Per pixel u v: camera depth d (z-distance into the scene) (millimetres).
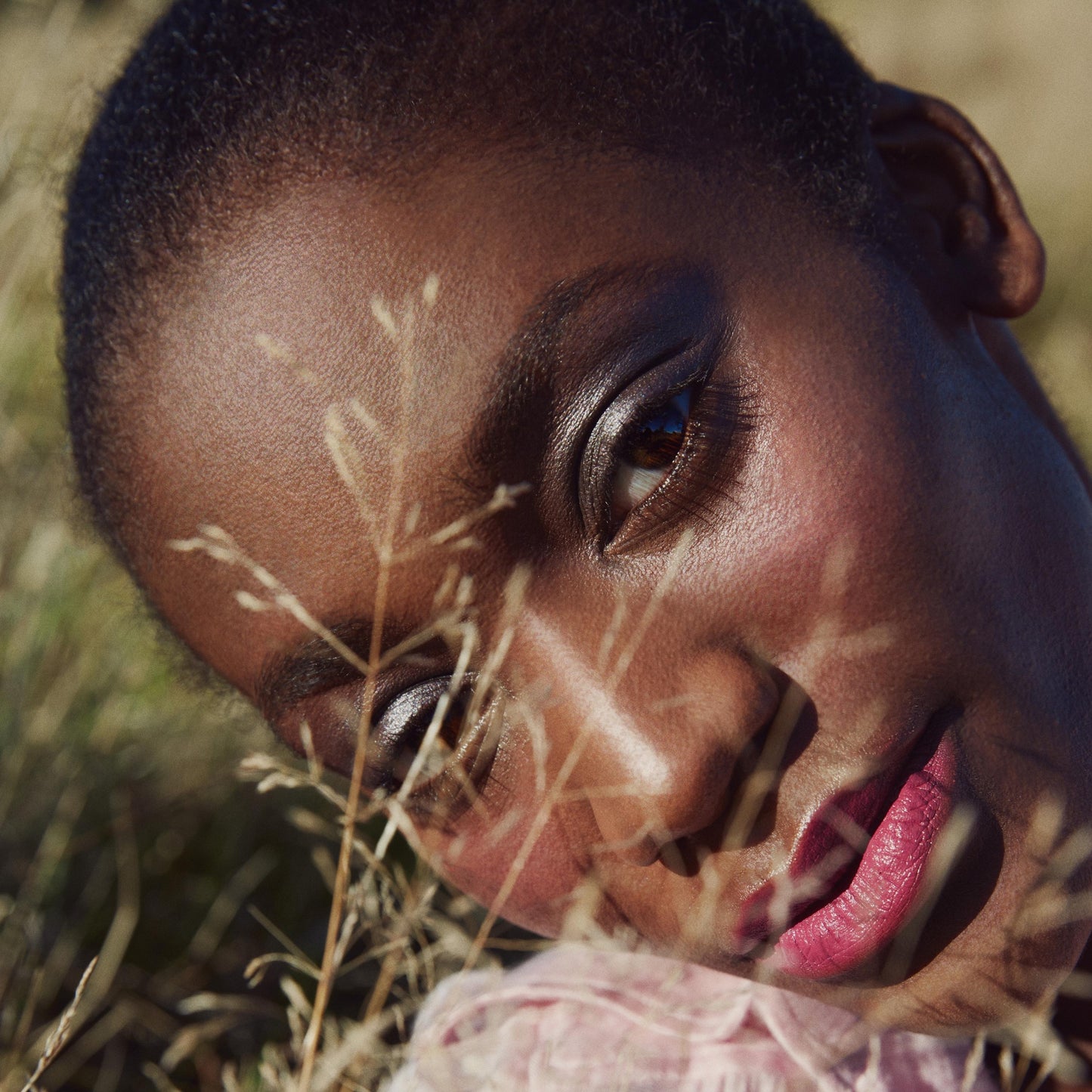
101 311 1722
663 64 1683
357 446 1523
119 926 2609
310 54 1630
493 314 1505
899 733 1529
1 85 3416
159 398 1625
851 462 1560
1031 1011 1619
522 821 1727
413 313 1508
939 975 1588
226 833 2963
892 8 8086
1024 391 1947
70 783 2840
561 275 1519
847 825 1521
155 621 2217
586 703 1545
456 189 1547
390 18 1637
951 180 1960
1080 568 1686
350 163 1570
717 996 1894
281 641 1676
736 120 1714
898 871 1529
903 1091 1800
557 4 1651
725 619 1546
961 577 1583
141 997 2648
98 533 2109
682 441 1553
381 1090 1873
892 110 1998
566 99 1610
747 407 1562
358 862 2355
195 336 1587
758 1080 1797
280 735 1830
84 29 3303
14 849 2771
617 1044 1845
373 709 1729
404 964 1986
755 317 1584
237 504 1592
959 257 1891
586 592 1561
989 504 1633
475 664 1621
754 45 1822
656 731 1505
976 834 1548
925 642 1551
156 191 1650
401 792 1575
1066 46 7352
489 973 1891
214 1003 2029
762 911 1551
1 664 3039
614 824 1528
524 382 1502
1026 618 1614
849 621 1539
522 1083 1827
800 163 1743
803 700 1540
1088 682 1640
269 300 1549
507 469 1520
